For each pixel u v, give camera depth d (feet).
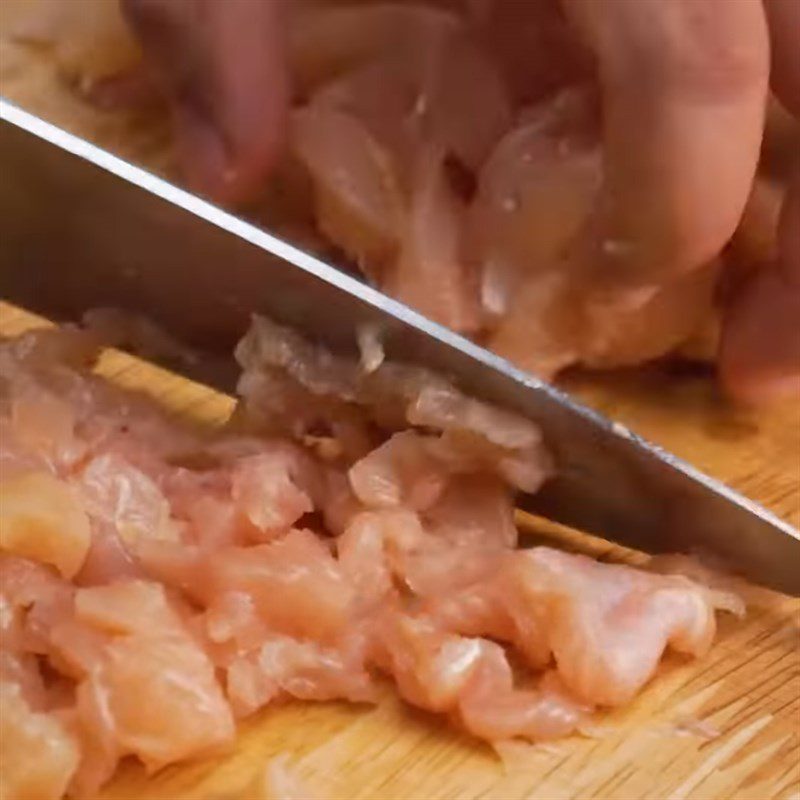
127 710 1.18
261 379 1.28
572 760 1.20
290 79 1.41
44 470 1.24
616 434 1.24
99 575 1.23
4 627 1.20
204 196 1.40
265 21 1.38
